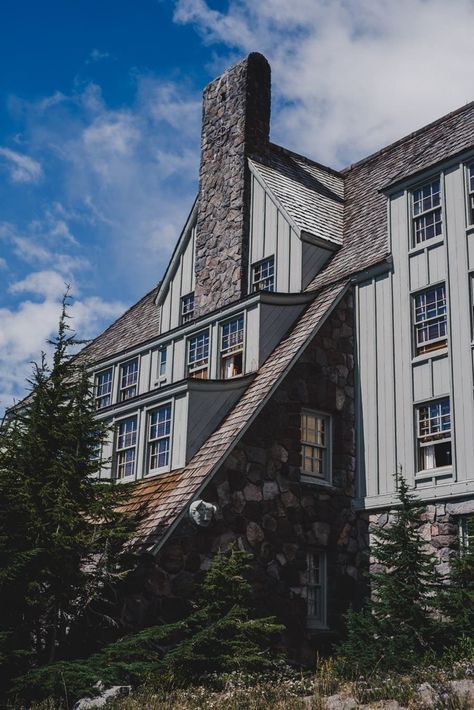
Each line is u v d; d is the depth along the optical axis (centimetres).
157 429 1962
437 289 1889
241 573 1691
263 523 1761
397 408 1897
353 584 1864
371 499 1903
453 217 1880
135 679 1364
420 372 1864
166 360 2314
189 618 1459
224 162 2520
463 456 1720
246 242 2373
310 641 1745
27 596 1426
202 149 2628
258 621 1437
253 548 1728
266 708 1094
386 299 1992
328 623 1812
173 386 1909
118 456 2061
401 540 1496
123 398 2478
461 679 1095
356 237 2245
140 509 1775
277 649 1688
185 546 1636
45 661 1504
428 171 1961
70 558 1480
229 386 1931
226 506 1717
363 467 1944
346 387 2003
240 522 1727
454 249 1858
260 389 1886
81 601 1524
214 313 2158
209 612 1491
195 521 1648
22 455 1553
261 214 2359
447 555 1692
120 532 1585
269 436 1830
